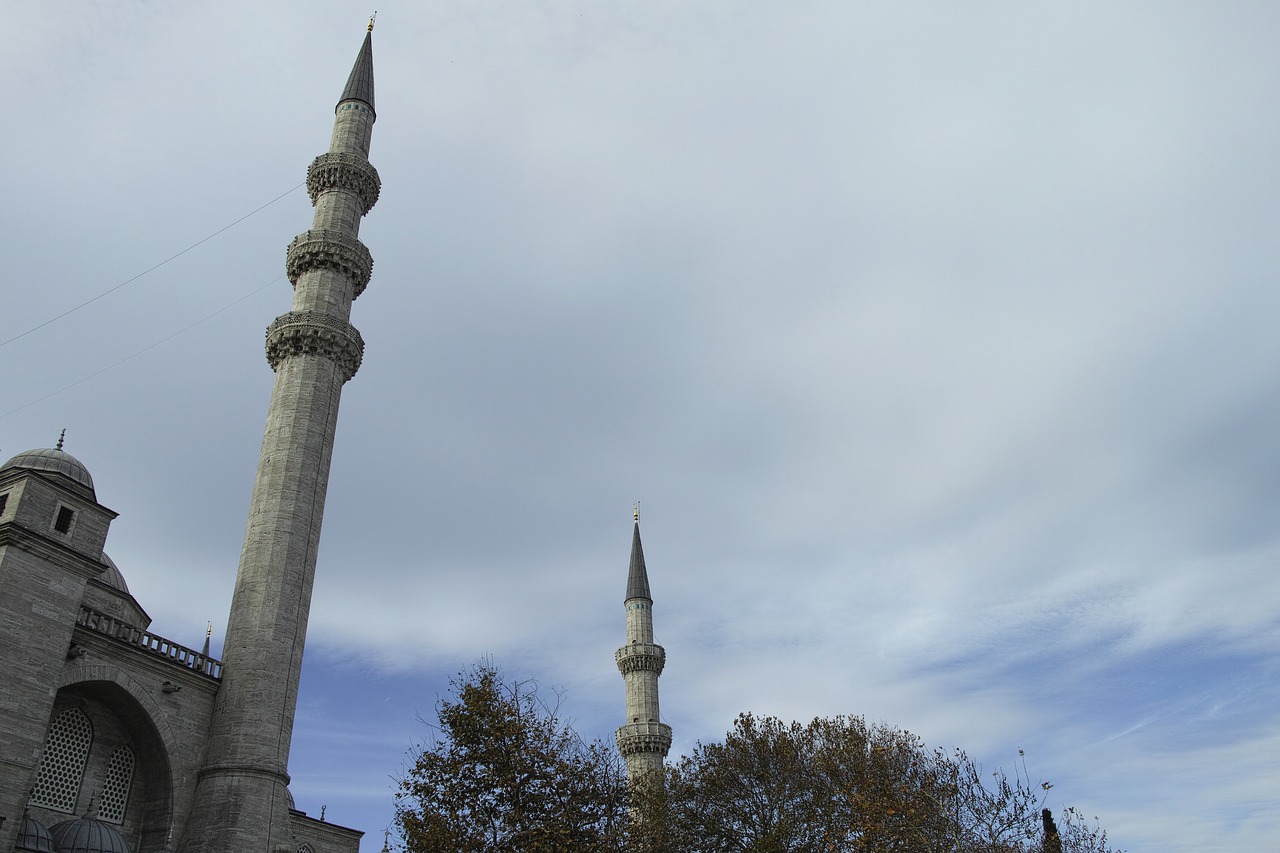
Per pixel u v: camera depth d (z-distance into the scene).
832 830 53.19
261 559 51.19
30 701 38.34
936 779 50.62
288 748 48.31
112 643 43.28
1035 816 47.91
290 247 62.25
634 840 52.03
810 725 61.72
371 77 73.00
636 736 86.00
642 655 92.12
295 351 58.19
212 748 46.31
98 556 44.00
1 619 38.06
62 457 46.56
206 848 43.31
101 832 39.41
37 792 40.72
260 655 48.41
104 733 43.97
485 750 45.47
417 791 45.22
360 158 66.75
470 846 42.75
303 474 54.16
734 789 58.56
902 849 47.16
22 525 39.75
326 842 61.81
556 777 46.53
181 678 46.44
